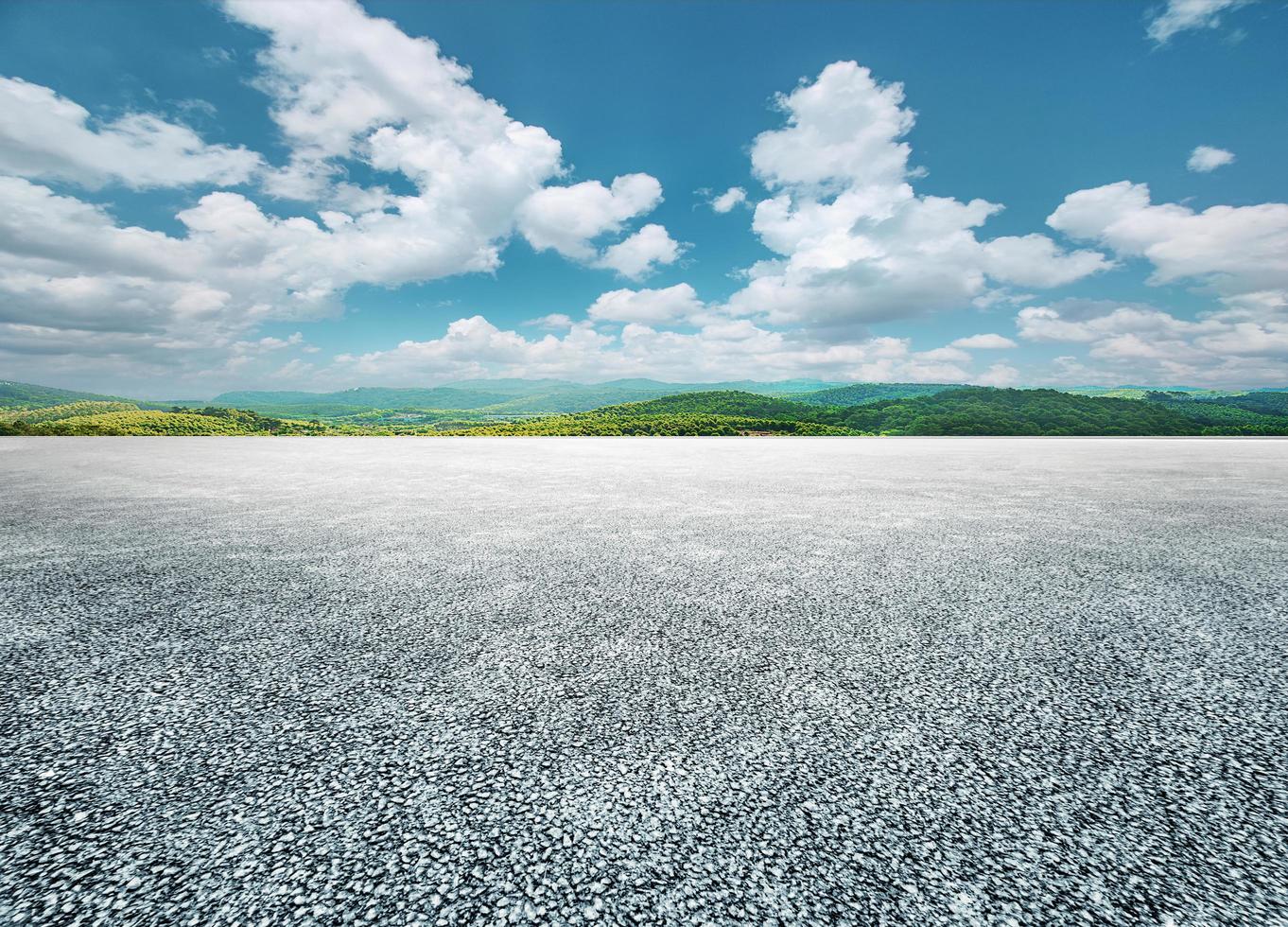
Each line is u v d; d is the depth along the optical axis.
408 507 7.61
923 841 1.52
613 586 3.94
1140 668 2.64
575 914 1.29
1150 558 4.81
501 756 1.90
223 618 3.27
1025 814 1.62
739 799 1.68
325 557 4.79
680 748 1.95
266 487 9.88
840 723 2.13
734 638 2.97
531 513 7.15
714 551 5.02
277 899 1.32
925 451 21.94
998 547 5.23
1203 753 1.94
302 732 2.04
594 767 1.84
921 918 1.28
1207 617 3.34
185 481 10.90
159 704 2.25
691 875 1.40
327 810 1.63
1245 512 7.26
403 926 1.25
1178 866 1.43
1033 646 2.89
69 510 7.29
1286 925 1.26
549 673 2.55
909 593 3.80
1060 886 1.37
